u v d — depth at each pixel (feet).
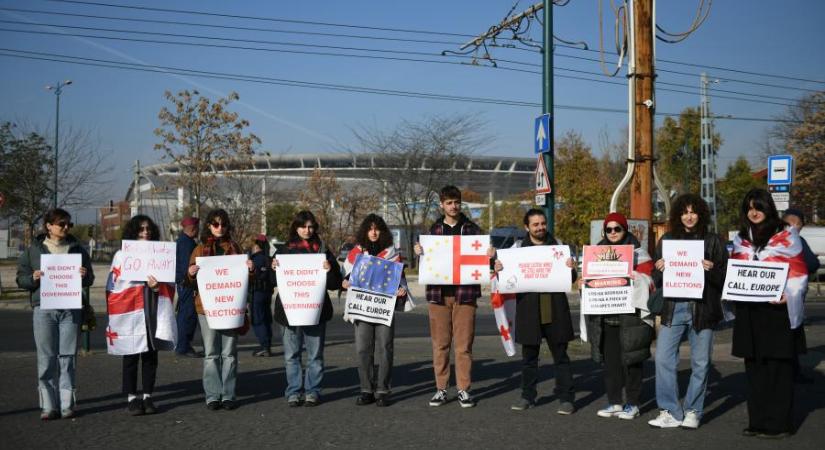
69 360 23.17
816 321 58.29
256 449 19.57
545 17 40.57
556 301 24.21
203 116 86.53
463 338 25.23
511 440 20.61
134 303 23.35
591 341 24.02
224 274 24.36
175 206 104.88
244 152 87.92
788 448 19.88
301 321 24.61
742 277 20.86
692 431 21.79
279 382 29.89
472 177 205.46
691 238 22.29
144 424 22.38
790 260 20.77
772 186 42.24
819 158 145.28
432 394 27.50
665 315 22.24
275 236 133.49
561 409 24.03
